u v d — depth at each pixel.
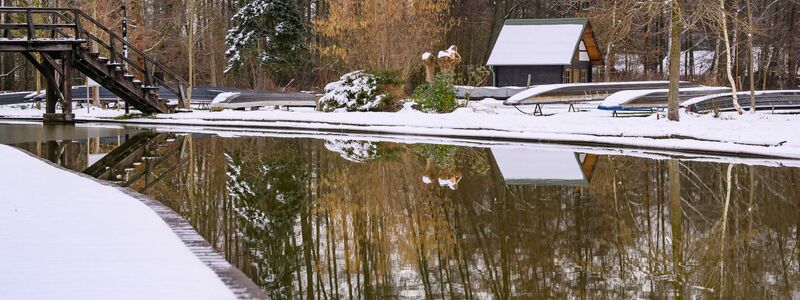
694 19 24.97
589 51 47.69
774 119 24.38
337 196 13.34
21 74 53.59
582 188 14.03
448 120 25.77
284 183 14.72
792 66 48.62
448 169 16.52
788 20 49.44
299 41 49.53
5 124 29.41
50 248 7.85
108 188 12.11
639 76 52.12
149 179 15.16
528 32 45.22
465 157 18.52
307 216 11.65
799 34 49.34
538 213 11.84
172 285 6.57
